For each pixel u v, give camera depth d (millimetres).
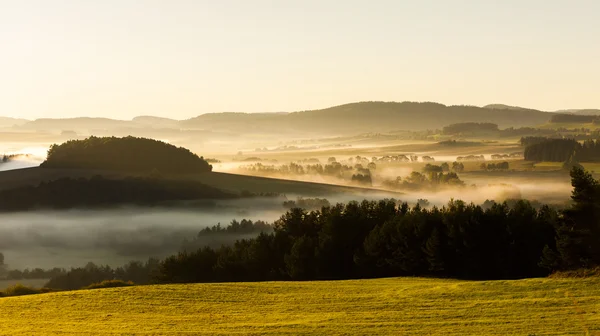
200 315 47938
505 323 41469
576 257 58219
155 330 42938
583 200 60281
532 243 69688
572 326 40031
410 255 73250
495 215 71500
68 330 43312
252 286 59750
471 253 70188
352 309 48312
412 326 42000
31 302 53406
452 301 48594
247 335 41000
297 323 43844
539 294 48500
